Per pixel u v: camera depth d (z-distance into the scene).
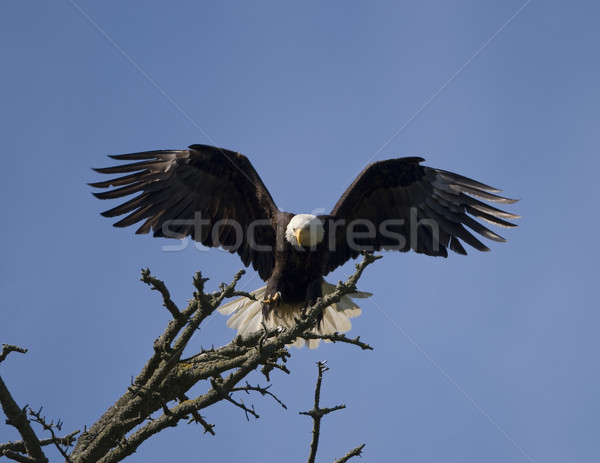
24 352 8.23
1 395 8.02
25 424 8.12
